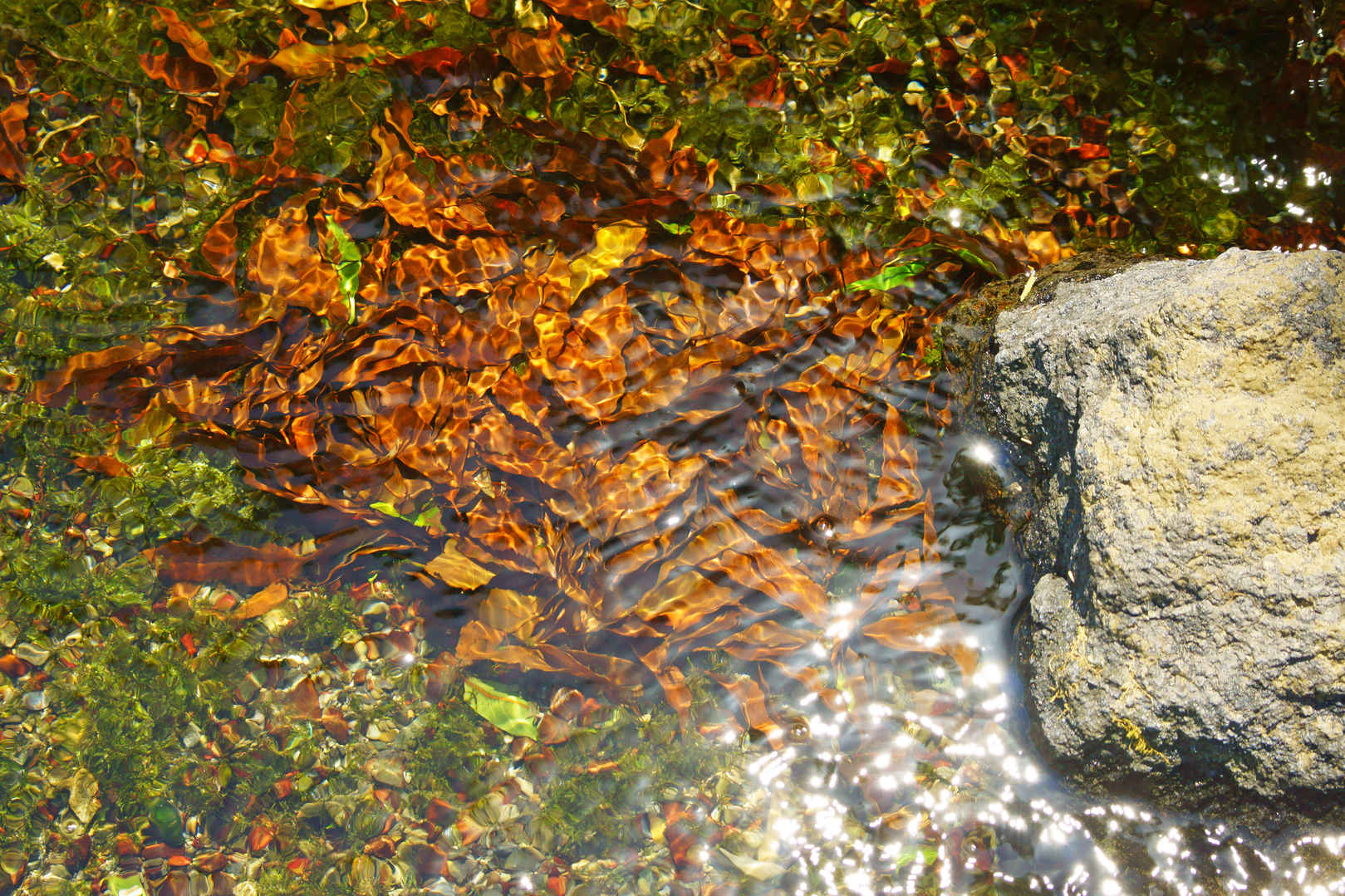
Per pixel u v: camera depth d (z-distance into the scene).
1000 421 1.44
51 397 1.48
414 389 1.47
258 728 1.41
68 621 1.43
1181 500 1.31
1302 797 1.29
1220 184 1.54
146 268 1.53
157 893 1.36
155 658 1.42
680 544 1.42
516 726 1.40
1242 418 1.31
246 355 1.49
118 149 1.56
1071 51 1.59
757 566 1.41
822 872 1.35
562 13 1.60
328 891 1.36
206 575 1.44
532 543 1.43
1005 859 1.33
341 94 1.57
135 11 1.59
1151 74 1.58
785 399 1.47
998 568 1.42
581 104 1.58
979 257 1.53
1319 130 1.53
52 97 1.58
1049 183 1.56
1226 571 1.30
